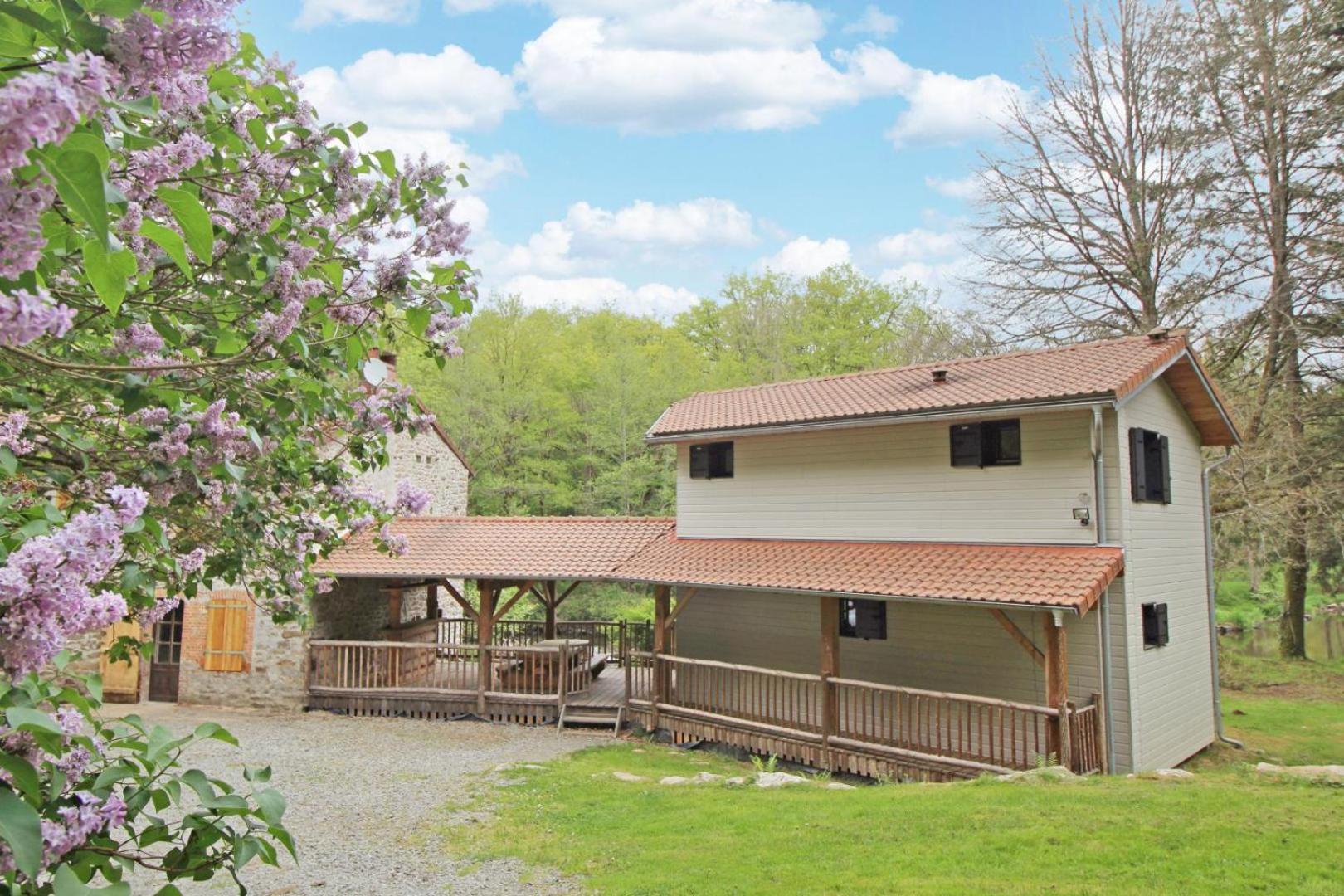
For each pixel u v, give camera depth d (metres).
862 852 7.73
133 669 17.28
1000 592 11.09
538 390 35.22
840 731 12.93
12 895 2.06
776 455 15.91
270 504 5.34
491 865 8.42
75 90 1.40
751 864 7.69
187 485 3.75
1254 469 21.64
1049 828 7.95
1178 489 14.38
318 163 3.83
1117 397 11.42
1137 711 11.87
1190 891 6.34
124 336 3.42
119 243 1.93
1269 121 21.45
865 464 14.64
